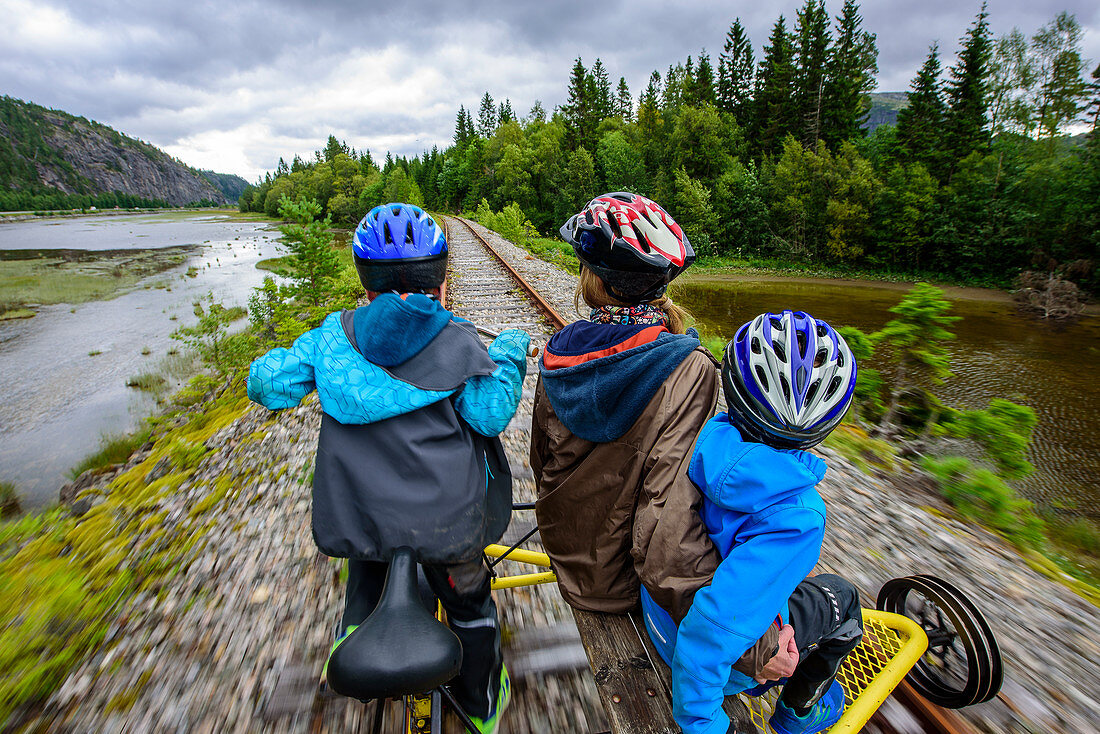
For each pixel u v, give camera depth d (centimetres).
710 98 6725
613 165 5584
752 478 116
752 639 113
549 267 1570
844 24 6594
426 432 136
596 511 152
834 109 5656
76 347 1598
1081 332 2050
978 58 4325
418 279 142
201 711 207
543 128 8300
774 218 4394
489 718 163
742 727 149
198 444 554
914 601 215
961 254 3450
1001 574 295
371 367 137
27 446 988
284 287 1090
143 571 300
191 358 1435
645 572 128
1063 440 1038
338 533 133
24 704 213
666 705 140
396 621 112
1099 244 2898
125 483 534
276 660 229
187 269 3297
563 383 152
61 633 253
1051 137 3781
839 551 308
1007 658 234
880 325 2203
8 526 470
